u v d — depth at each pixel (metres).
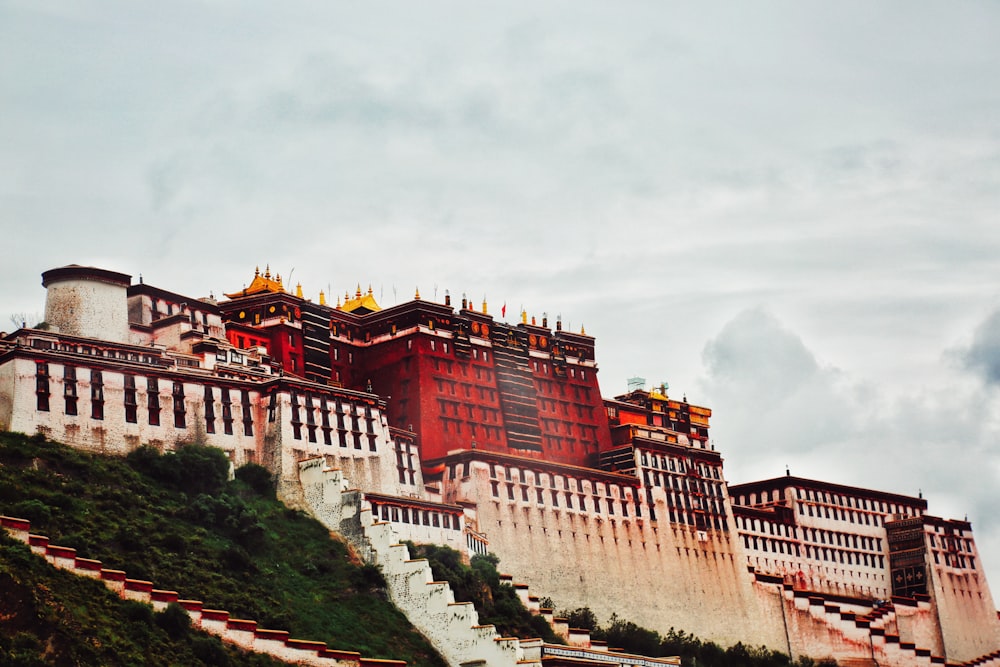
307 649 184.12
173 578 189.75
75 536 185.38
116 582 174.00
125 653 163.62
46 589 164.38
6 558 165.62
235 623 179.62
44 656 157.88
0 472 197.38
